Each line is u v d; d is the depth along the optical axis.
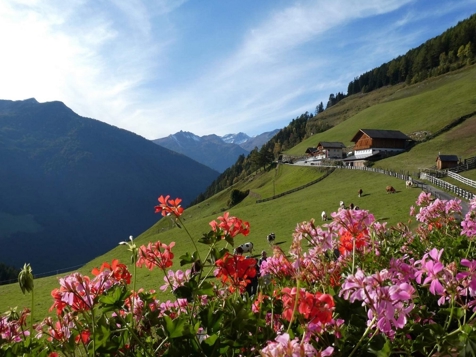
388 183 47.75
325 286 3.07
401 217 27.70
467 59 155.00
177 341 2.29
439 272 2.58
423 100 113.62
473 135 69.69
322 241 3.06
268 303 2.97
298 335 2.52
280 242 30.91
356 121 132.75
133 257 3.01
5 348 2.63
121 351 2.64
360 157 83.06
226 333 2.48
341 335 2.48
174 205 3.24
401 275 2.85
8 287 37.34
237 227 3.01
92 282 2.75
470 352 2.18
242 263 2.91
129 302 3.08
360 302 2.60
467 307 2.55
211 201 112.06
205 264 2.99
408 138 80.62
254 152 151.38
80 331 2.70
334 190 53.47
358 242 3.72
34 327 3.08
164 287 3.38
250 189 98.81
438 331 2.41
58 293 2.64
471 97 94.75
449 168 48.91
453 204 5.72
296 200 53.69
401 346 2.70
